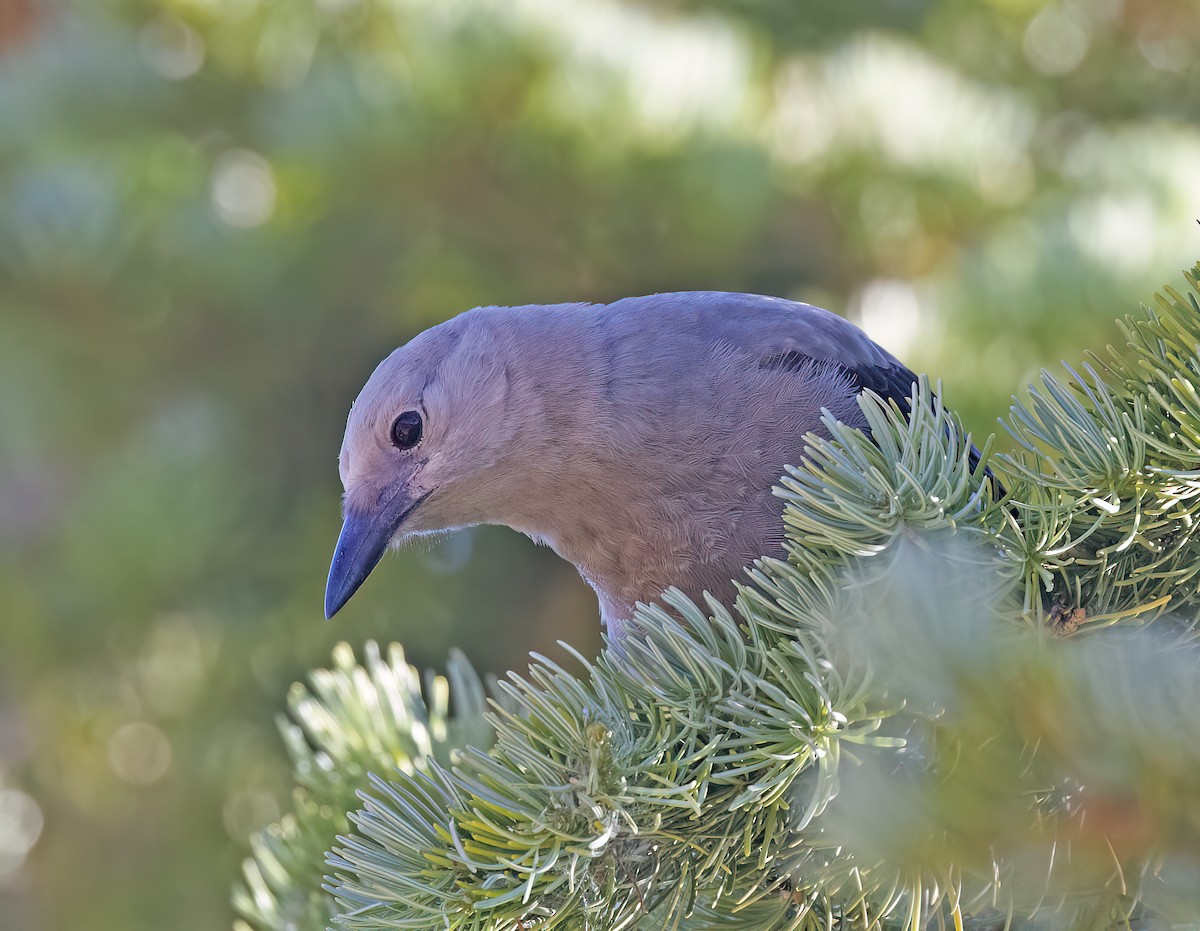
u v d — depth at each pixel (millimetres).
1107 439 4105
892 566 3854
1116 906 3686
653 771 3994
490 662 11812
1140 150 12617
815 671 3891
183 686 11781
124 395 12641
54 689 11750
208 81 13625
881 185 12492
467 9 11609
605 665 4203
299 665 11609
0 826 11789
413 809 4074
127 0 14062
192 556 11461
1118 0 16297
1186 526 4219
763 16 15070
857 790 3559
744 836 4113
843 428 4172
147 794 11711
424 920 3912
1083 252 9578
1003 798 3324
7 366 12461
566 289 12438
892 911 4473
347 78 11883
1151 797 3182
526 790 3967
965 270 10008
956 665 3207
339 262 12352
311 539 12039
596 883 4086
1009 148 12688
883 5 15594
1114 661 3184
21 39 15648
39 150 13414
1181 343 4363
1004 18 16219
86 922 11320
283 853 5426
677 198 11719
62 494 12539
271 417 12500
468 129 11594
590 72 11492
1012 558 4070
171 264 12234
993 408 9203
